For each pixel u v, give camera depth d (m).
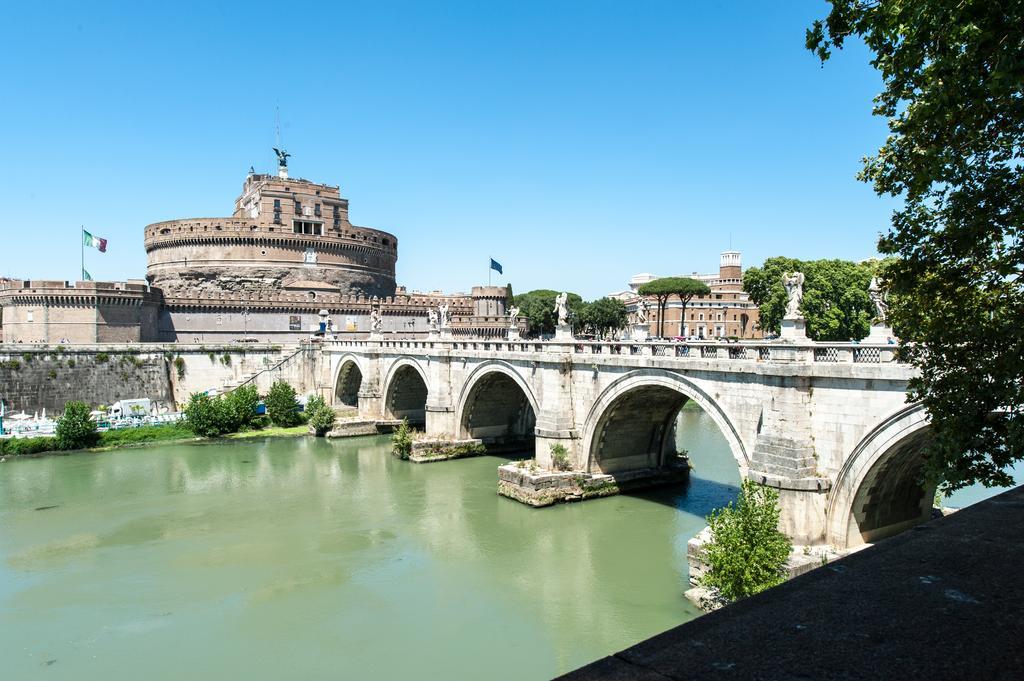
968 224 13.85
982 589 5.54
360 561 34.62
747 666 4.48
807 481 27.28
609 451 44.88
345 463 57.00
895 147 15.72
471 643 26.27
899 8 12.42
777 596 5.65
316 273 115.44
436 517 41.41
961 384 14.10
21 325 81.56
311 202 117.31
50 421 64.88
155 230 115.94
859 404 26.06
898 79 13.87
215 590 31.22
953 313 14.45
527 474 43.31
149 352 77.88
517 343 49.09
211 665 24.83
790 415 28.14
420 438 58.50
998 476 13.87
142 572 33.31
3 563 34.50
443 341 58.97
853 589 5.68
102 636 26.98
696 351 34.69
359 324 106.50
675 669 4.48
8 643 26.48
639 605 29.17
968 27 11.15
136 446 63.78
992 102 12.86
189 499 45.97
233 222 112.06
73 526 40.25
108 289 83.00
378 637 26.81
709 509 41.81
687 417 82.94
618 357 39.28
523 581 31.86
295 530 39.44
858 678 4.26
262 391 80.06
